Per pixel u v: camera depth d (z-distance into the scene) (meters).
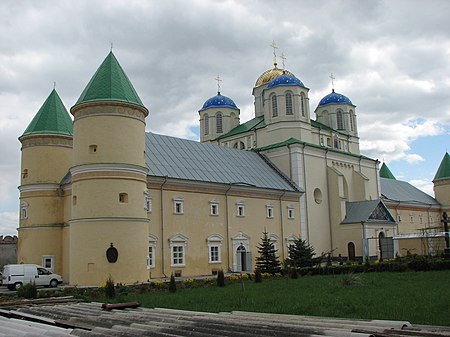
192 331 12.23
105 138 36.38
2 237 63.69
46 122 47.00
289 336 11.02
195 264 46.69
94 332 12.66
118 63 39.34
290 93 64.25
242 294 26.66
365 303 20.66
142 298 26.09
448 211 94.56
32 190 45.78
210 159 54.81
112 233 35.22
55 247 45.06
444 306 18.78
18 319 15.83
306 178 60.41
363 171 70.31
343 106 73.12
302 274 42.84
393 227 65.25
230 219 50.88
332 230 62.47
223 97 77.12
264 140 65.62
